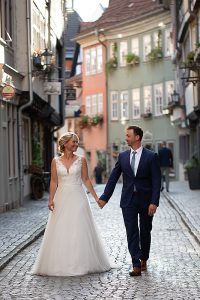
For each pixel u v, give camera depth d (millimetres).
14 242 15219
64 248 11555
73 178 11961
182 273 11484
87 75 65375
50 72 33312
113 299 9453
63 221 11688
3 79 23406
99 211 24141
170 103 45969
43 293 9992
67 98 44500
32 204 27719
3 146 24312
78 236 11617
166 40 53688
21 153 27391
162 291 9977
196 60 31719
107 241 15727
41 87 31734
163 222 19953
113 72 60938
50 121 38750
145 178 11602
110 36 61000
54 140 44875
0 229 17891
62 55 43000
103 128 62562
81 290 10164
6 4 25516
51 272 11484
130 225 11461
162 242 15516
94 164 64500
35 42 29094
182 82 44969
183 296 9602
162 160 33094
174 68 50781
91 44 64500
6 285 10633
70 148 12109
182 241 15688
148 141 56406
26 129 30703
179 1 44438
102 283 10703
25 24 26875
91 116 64625
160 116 54656
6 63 24750
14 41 26641
